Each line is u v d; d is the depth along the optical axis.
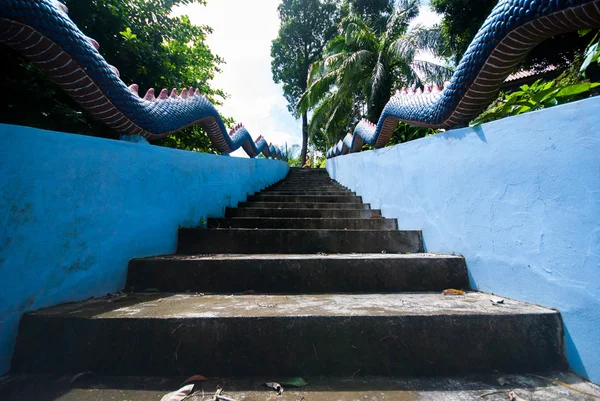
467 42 6.82
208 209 3.15
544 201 1.37
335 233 2.55
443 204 2.18
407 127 5.36
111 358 1.27
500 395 1.11
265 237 2.52
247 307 1.48
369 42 9.91
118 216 1.84
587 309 1.19
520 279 1.50
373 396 1.11
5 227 1.25
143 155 2.08
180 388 1.16
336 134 12.07
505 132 1.59
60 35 1.32
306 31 17.44
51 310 1.38
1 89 2.06
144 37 3.20
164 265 1.91
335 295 1.78
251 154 5.85
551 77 5.65
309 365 1.28
